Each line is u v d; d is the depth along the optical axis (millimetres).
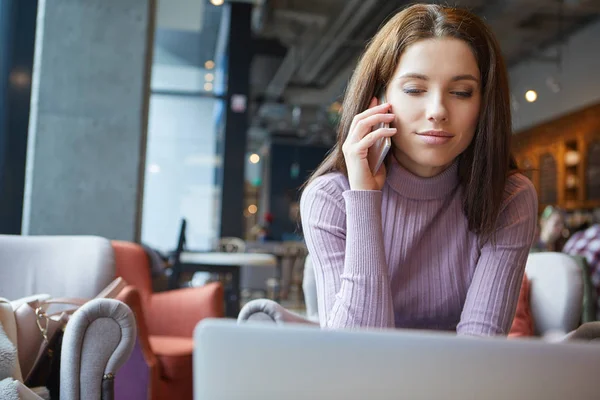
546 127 11555
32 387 1835
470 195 1352
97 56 4910
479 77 1278
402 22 1288
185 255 6496
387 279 1240
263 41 11164
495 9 10305
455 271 1413
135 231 4918
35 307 1838
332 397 604
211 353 606
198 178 10445
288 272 12109
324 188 1390
